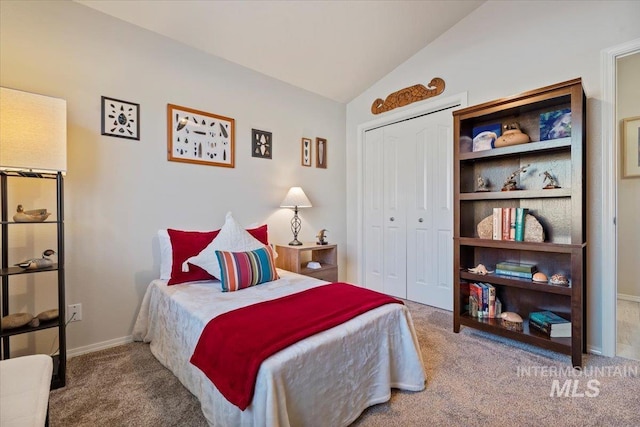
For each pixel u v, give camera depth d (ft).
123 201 6.97
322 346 4.02
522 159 7.44
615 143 6.23
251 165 9.36
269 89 9.82
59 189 5.29
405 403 4.82
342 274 12.31
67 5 6.24
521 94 6.54
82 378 5.46
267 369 3.45
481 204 8.12
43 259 5.48
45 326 5.14
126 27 6.98
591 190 6.48
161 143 7.54
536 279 6.66
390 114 10.72
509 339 7.20
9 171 5.10
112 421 4.36
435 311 9.31
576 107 5.88
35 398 2.76
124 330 7.01
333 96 11.66
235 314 4.74
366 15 7.77
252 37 7.93
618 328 7.79
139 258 7.21
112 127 6.79
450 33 8.94
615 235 6.25
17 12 5.76
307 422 3.82
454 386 5.26
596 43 6.42
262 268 6.81
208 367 4.09
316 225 11.34
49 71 6.06
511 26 7.71
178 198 7.84
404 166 10.60
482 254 8.11
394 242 10.96
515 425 4.29
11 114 4.83
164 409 4.63
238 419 3.67
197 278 6.95
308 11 7.31
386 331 5.01
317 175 11.34
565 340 6.26
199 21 7.16
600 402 4.79
